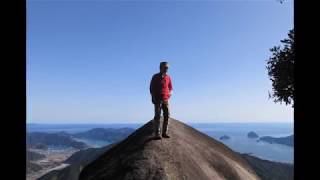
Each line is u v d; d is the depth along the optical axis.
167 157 4.78
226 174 5.25
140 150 4.92
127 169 4.68
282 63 5.25
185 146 5.20
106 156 5.67
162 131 5.16
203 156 5.29
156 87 4.98
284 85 5.29
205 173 4.86
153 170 4.57
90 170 5.59
